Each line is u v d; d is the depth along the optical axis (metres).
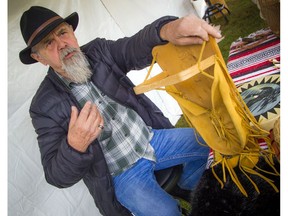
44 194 1.75
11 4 1.65
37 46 1.34
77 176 1.26
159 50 0.96
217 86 0.84
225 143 0.98
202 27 0.85
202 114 0.97
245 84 1.31
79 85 1.45
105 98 1.46
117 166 1.48
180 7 3.50
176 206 1.37
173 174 1.49
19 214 1.63
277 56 1.45
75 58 1.35
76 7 2.06
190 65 0.92
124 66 1.48
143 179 1.44
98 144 1.42
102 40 1.53
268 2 1.51
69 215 1.86
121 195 1.46
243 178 0.93
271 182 0.87
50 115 1.40
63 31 1.36
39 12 1.31
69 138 1.17
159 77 0.98
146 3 2.76
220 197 0.93
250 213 0.84
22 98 1.72
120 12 2.44
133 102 1.53
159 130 1.60
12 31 1.70
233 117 0.86
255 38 1.76
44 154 1.37
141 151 1.48
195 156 1.50
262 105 1.10
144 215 1.39
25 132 1.71
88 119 1.12
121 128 1.46
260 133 0.94
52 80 1.44
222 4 3.70
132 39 1.34
